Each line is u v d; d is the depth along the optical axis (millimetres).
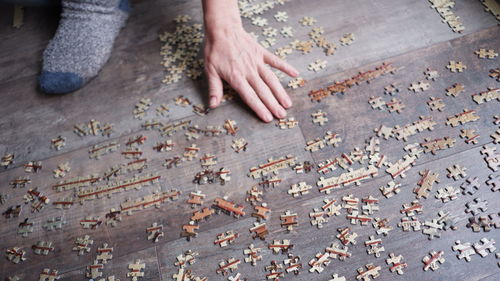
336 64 1444
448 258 1110
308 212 1203
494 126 1274
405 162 1244
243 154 1311
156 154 1332
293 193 1233
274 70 1451
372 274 1107
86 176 1314
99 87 1480
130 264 1177
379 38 1481
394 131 1299
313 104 1374
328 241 1160
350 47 1473
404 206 1183
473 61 1395
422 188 1202
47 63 1476
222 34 1401
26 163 1352
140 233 1217
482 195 1178
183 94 1435
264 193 1242
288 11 1568
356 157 1268
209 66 1399
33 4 1600
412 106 1337
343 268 1123
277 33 1522
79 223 1243
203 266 1159
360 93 1380
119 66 1517
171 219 1229
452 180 1207
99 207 1262
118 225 1232
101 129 1394
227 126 1360
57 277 1172
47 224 1246
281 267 1137
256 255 1158
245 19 1562
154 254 1187
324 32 1512
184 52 1516
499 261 1096
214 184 1271
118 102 1443
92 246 1209
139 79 1479
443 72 1388
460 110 1311
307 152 1295
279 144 1316
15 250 1216
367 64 1434
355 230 1167
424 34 1473
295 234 1178
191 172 1294
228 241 1184
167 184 1280
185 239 1198
